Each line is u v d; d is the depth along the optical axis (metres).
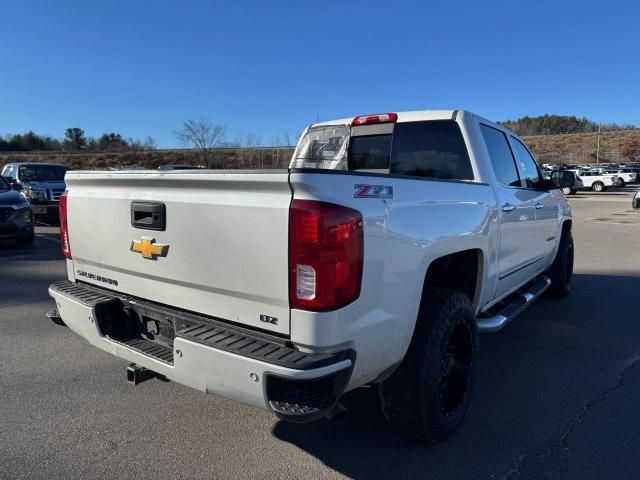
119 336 3.08
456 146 4.17
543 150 88.44
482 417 3.49
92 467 2.88
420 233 2.80
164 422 3.40
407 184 2.80
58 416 3.47
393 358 2.69
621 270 8.67
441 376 3.03
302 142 5.21
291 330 2.34
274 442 3.16
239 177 2.39
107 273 3.23
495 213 3.87
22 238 10.87
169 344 2.90
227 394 2.40
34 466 2.88
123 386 3.95
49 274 8.09
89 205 3.22
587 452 3.06
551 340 5.07
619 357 4.62
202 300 2.68
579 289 7.27
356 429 3.31
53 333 5.20
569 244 6.62
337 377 2.28
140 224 2.88
